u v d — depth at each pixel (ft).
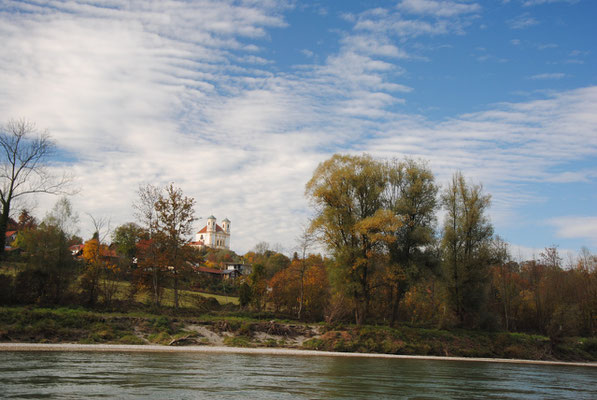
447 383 88.74
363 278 162.61
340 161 168.04
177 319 139.13
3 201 149.48
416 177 173.06
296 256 196.54
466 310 185.47
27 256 144.25
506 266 243.40
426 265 166.20
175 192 170.60
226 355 112.37
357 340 146.72
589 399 79.71
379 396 68.74
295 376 83.82
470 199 189.37
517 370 124.77
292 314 184.96
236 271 330.54
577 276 256.93
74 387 60.59
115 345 112.37
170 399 56.95
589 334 223.92
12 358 84.53
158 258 163.53
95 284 152.05
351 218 161.79
